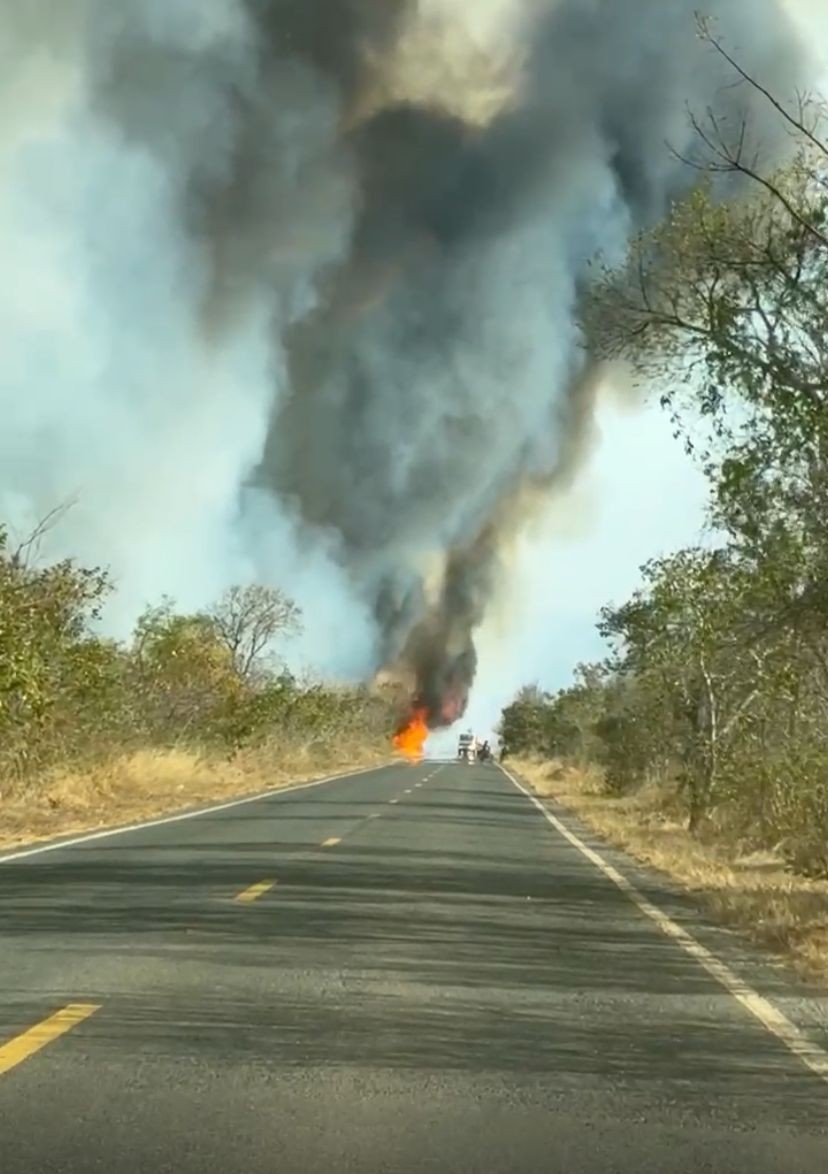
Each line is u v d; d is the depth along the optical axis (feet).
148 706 157.89
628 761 153.58
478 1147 22.58
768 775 77.61
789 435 50.65
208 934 44.11
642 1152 22.58
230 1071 27.09
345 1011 33.19
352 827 93.81
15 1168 20.89
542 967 40.45
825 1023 33.53
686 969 41.01
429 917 49.93
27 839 80.23
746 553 57.00
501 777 225.15
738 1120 24.75
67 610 101.96
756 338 51.34
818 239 49.67
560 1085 26.91
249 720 185.26
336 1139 22.74
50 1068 27.02
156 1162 21.26
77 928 44.86
